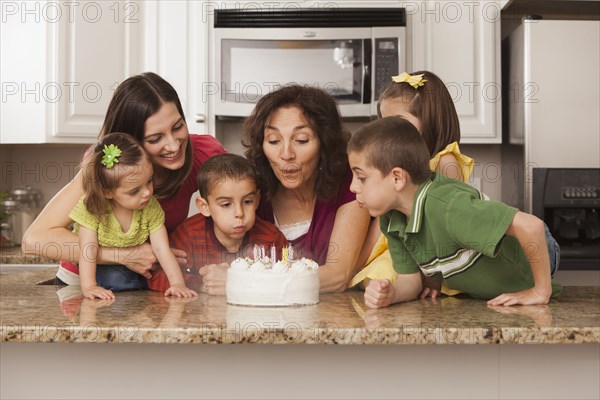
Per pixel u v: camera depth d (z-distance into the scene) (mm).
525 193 2895
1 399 1182
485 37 3092
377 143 1359
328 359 1173
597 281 2834
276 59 3021
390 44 2998
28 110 3045
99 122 3080
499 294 1478
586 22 2869
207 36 3094
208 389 1176
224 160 1579
